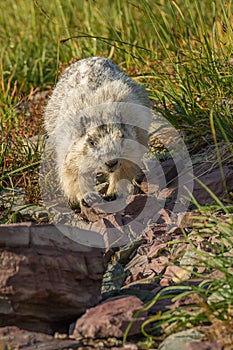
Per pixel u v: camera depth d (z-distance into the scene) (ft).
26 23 60.18
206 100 36.52
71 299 24.63
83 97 35.63
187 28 40.65
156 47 50.11
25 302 24.25
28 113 47.52
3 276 24.23
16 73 53.52
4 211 34.88
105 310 23.68
